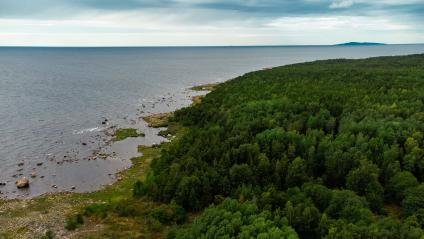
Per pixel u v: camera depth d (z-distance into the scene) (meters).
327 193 53.78
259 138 73.31
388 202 60.31
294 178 61.06
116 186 72.94
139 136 105.12
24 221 58.47
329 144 68.31
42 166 82.31
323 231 46.16
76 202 66.00
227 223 45.53
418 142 68.12
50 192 70.12
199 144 74.56
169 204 59.97
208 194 60.78
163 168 71.75
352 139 70.31
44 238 51.72
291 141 72.06
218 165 65.50
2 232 55.19
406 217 53.66
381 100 97.62
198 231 45.78
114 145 97.38
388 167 61.66
